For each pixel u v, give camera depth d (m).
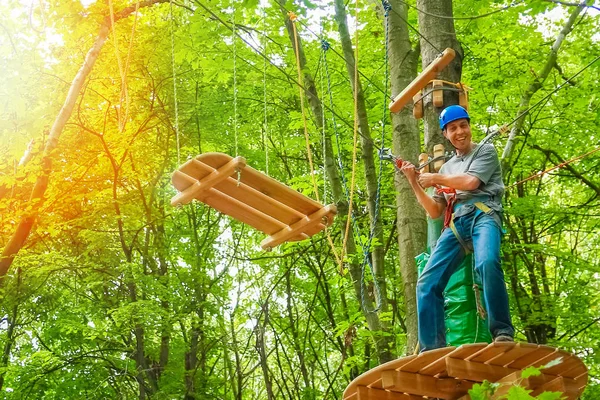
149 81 16.03
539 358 4.68
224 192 5.32
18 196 12.76
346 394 5.22
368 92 13.91
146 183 17.19
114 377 17.00
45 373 14.93
